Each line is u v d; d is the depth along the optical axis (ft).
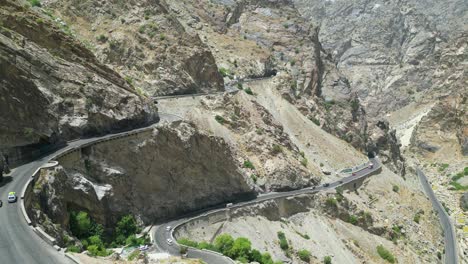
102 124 256.11
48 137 223.30
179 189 282.77
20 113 213.25
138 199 255.70
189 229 266.57
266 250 291.17
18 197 173.17
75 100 245.24
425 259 392.06
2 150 201.26
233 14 625.82
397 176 518.37
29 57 230.68
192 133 294.46
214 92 433.07
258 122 422.82
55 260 146.10
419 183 625.41
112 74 283.18
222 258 219.41
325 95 595.47
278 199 341.41
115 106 266.98
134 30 403.75
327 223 364.79
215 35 571.28
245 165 362.94
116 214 237.25
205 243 248.11
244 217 307.78
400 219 433.48
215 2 636.48
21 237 154.71
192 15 581.12
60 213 193.67
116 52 386.32
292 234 328.08
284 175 375.04
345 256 335.67
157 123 289.33
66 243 181.68
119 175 243.19
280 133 433.48
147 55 397.60
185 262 189.37
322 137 495.82
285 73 548.31
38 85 230.27
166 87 394.32
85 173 227.61
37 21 249.96
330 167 462.60
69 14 387.34
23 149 209.56
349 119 574.97
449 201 558.56
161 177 270.87
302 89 557.74
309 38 626.23
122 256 204.13
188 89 409.49
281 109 491.72
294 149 437.58
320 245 335.88
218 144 313.53
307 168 422.41
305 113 518.78
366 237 375.66
